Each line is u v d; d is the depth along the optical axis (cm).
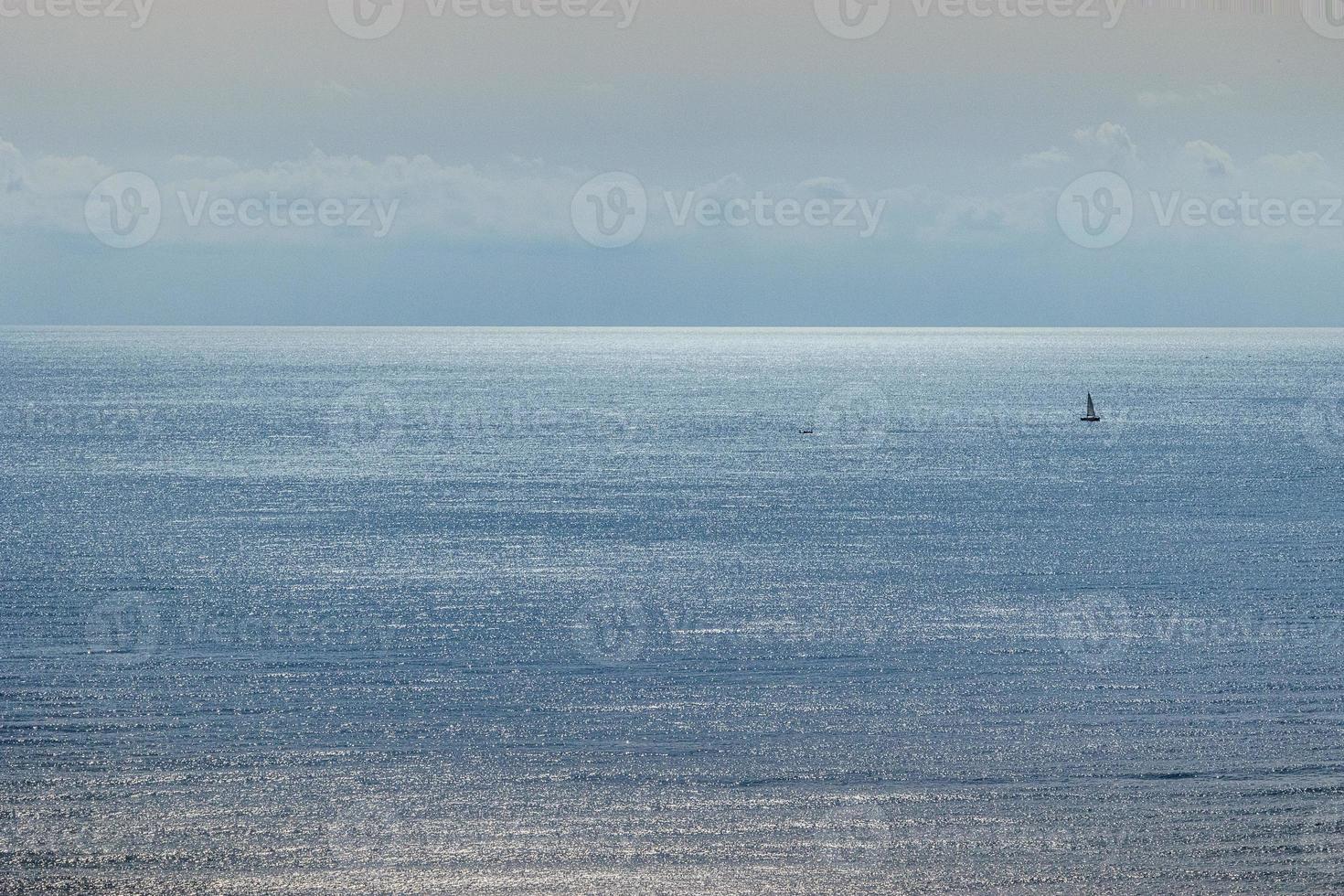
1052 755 5900
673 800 5400
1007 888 4606
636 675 7444
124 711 6638
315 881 4650
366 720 6506
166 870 4722
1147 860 4781
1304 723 6347
